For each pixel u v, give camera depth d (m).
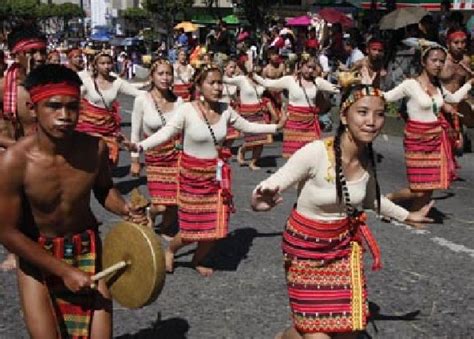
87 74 8.41
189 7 40.78
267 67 12.23
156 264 3.23
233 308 5.11
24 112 5.43
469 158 11.11
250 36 26.00
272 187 3.69
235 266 6.06
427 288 5.52
